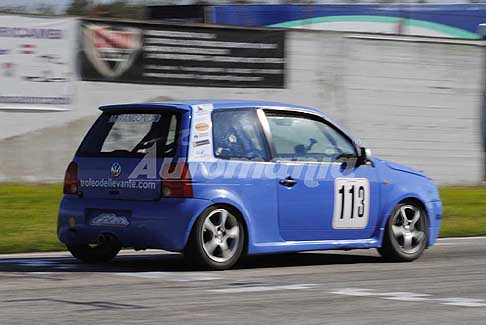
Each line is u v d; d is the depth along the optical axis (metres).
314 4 86.25
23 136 54.56
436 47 67.44
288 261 31.22
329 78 63.69
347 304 22.12
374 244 30.77
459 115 68.50
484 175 69.38
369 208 30.55
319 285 25.34
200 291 23.91
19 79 54.28
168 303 21.94
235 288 24.50
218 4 83.06
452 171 68.25
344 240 30.19
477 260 31.92
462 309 21.66
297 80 62.50
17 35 54.16
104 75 56.75
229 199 27.52
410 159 66.88
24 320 19.55
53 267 28.97
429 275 27.84
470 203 53.81
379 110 65.62
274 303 22.11
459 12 88.75
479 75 69.12
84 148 29.30
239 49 60.31
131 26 57.31
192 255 27.19
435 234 32.28
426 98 67.25
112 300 22.33
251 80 60.81
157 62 58.09
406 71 66.50
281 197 28.67
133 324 19.20
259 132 28.75
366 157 30.44
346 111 64.38
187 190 26.95
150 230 27.14
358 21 87.19
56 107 55.44
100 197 28.39
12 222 39.72
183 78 58.78
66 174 29.38
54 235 36.44
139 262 30.53
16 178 54.38
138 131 28.34
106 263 30.16
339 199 29.91
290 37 62.09
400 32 88.12
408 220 31.55
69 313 20.42
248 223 28.00
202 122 27.72
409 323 19.81
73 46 55.81
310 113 30.00
